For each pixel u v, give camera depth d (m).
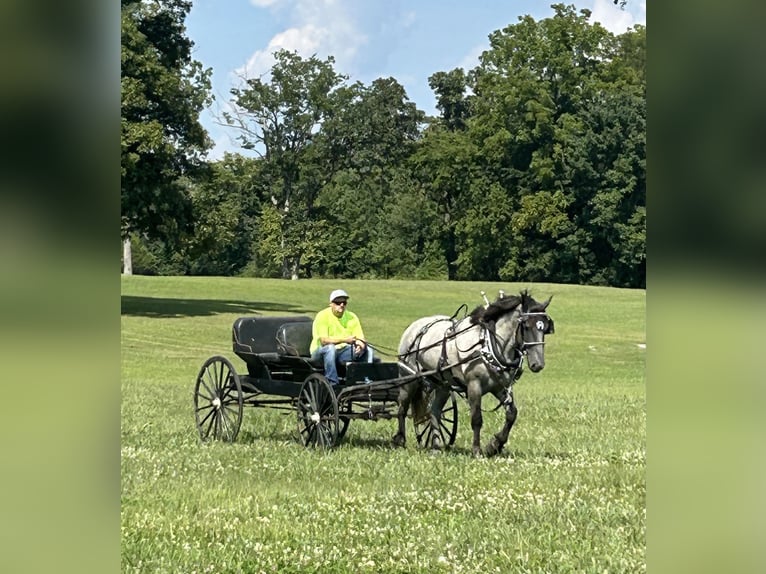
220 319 52.12
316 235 88.94
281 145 88.69
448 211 94.38
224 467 11.75
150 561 7.02
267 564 7.06
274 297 64.50
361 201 94.00
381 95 100.75
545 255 84.62
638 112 80.06
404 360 14.32
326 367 13.92
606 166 81.69
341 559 7.30
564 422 17.66
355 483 10.70
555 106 88.12
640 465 11.62
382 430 16.39
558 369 36.12
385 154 97.12
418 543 7.77
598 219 79.69
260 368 15.05
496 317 12.96
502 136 86.69
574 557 7.18
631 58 88.38
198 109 57.88
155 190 52.72
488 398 22.84
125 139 49.97
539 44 88.56
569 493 9.77
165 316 52.59
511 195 88.81
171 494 9.86
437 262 93.00
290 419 17.38
